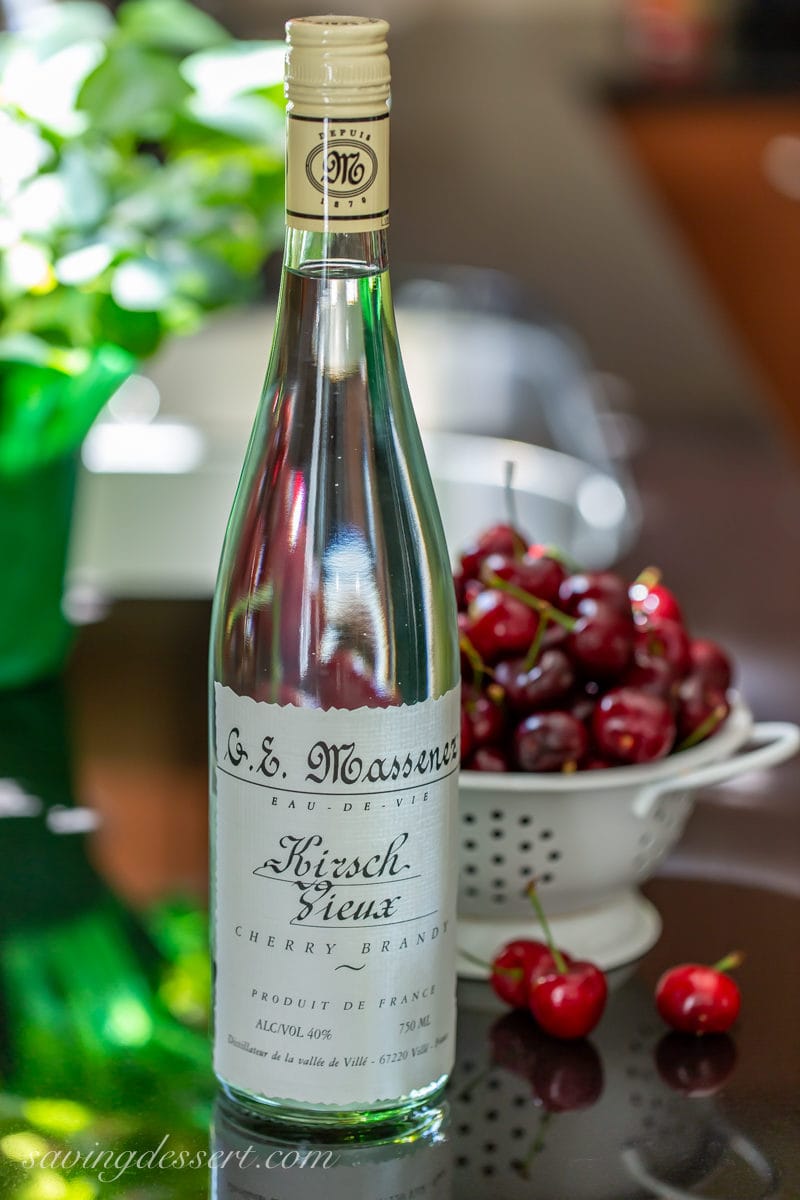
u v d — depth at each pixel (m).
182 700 1.19
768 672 1.20
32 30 1.10
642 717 0.88
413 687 0.80
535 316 1.97
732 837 1.03
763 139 3.33
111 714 1.17
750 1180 0.78
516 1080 0.84
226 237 1.13
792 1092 0.84
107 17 1.14
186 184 1.12
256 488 0.80
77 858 1.01
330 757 0.76
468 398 1.88
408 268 2.15
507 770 0.89
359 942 0.78
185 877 0.99
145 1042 0.86
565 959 0.87
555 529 1.46
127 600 1.36
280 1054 0.79
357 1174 0.79
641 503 1.50
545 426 1.77
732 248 3.42
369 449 0.79
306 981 0.78
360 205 0.74
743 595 1.31
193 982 0.91
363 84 0.73
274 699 0.79
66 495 1.17
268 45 1.14
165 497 1.48
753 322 3.44
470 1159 0.79
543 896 0.90
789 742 0.91
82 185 1.05
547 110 3.10
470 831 0.89
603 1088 0.84
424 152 2.82
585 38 3.86
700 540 1.40
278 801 0.77
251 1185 0.78
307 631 0.79
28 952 0.93
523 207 2.48
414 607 0.80
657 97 3.31
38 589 1.18
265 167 1.13
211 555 1.47
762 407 1.76
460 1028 0.88
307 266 0.78
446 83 3.36
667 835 0.92
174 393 1.89
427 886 0.79
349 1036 0.79
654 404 1.76
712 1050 0.86
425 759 0.78
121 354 1.12
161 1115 0.82
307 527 0.79
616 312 2.04
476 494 1.50
